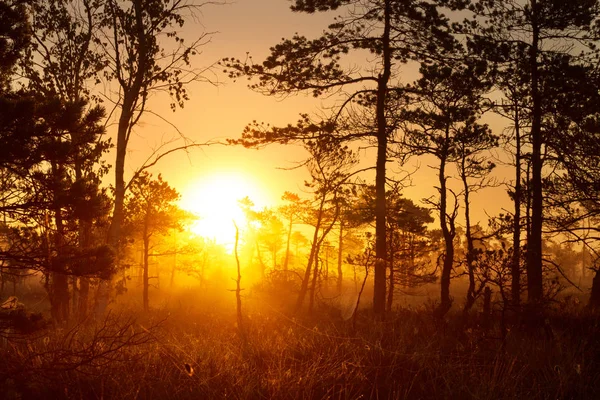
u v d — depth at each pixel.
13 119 7.30
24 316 7.51
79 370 6.67
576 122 16.94
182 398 6.21
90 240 10.22
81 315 16.75
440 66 18.92
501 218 15.47
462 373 6.34
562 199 18.80
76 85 19.34
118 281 21.69
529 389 6.00
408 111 19.47
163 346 7.94
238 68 18.95
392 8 18.69
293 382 6.43
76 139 8.29
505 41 17.44
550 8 16.52
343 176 21.75
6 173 8.17
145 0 18.08
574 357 6.85
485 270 8.98
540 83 17.23
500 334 8.46
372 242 19.86
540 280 14.66
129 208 28.95
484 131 19.12
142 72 18.12
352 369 6.78
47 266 7.93
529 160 19.14
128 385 6.43
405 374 6.86
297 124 19.44
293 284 26.31
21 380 6.39
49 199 8.16
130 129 18.25
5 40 8.25
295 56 19.12
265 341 8.78
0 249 7.95
